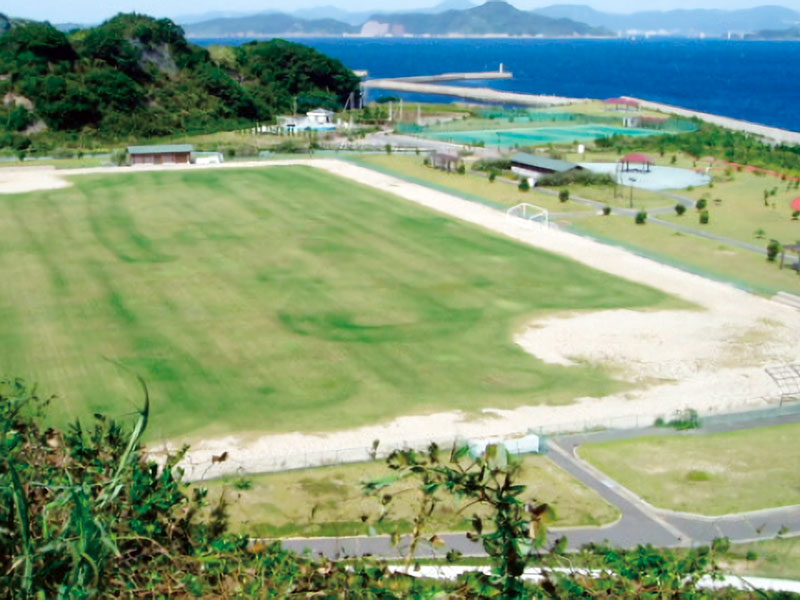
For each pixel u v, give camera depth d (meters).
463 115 152.62
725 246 64.62
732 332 46.88
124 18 146.12
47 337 45.16
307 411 37.22
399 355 43.47
